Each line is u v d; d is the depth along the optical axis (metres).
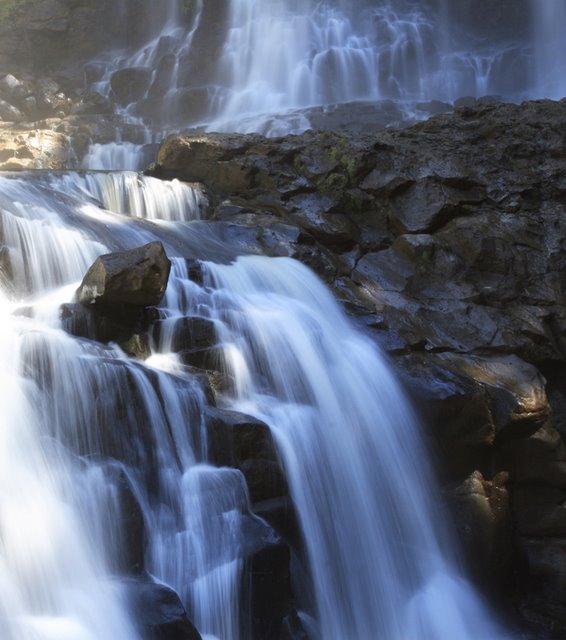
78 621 6.01
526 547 10.09
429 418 9.56
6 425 6.62
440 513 9.44
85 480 6.68
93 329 8.03
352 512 8.56
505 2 24.14
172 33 23.67
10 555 6.08
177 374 7.86
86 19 23.19
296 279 10.40
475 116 14.09
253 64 22.75
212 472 7.38
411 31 23.30
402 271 11.48
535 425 10.06
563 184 12.66
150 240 10.33
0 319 7.84
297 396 8.91
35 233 9.24
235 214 11.95
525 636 9.26
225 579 6.88
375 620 8.30
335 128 18.31
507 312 11.27
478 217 12.05
